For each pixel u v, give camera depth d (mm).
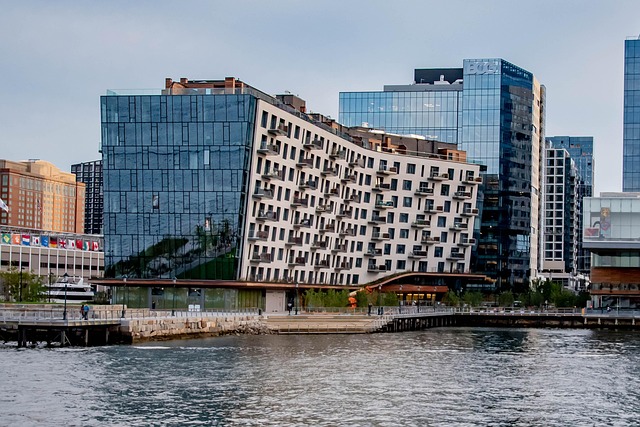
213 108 140875
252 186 143250
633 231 168375
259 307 150375
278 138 149000
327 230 166750
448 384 71188
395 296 164000
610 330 150125
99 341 95875
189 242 143500
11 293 157500
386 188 185500
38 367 74312
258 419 55125
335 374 75375
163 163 143375
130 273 146375
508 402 63094
